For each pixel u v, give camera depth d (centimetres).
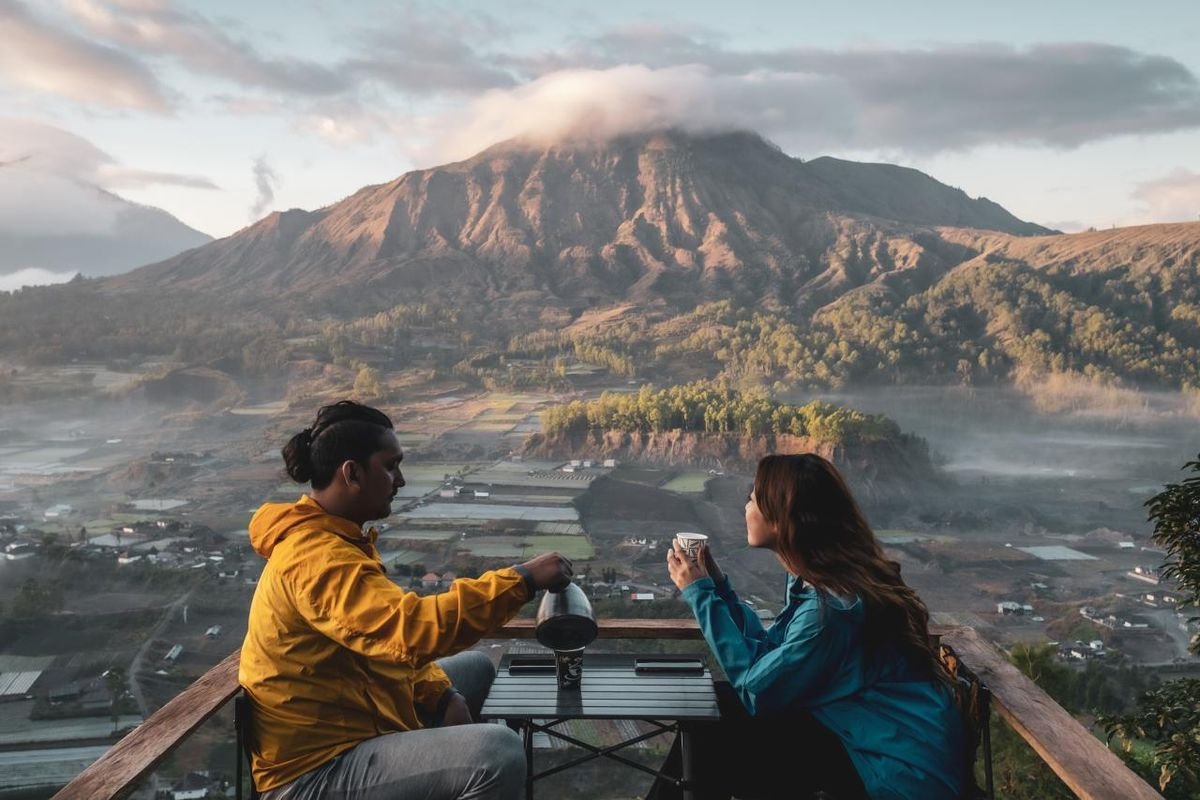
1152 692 492
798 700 231
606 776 2472
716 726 252
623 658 282
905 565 11025
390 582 201
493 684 263
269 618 205
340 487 210
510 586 192
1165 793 576
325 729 206
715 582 261
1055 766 222
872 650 231
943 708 230
